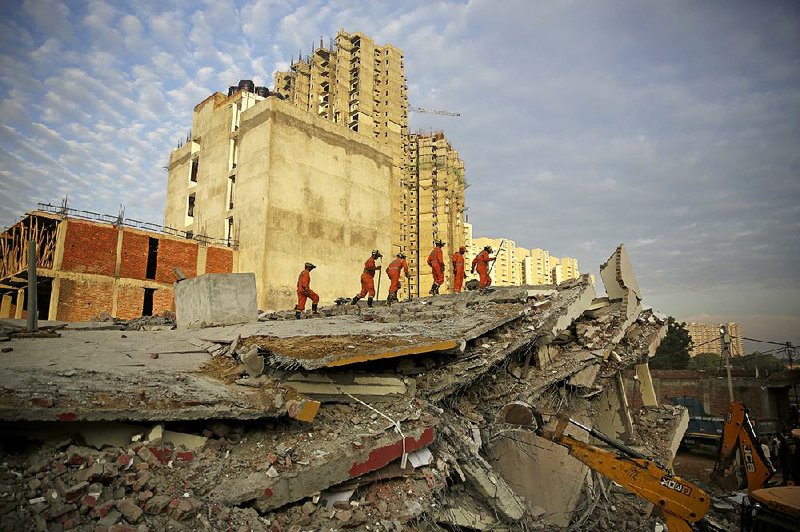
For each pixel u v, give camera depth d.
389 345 7.71
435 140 78.94
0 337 9.78
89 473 4.36
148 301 35.38
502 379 10.69
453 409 8.93
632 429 14.67
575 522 9.91
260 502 4.88
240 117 39.94
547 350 11.96
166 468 4.91
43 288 31.88
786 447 10.62
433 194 76.44
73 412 4.65
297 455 5.57
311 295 15.70
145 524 4.10
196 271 34.22
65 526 3.85
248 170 37.88
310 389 7.13
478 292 14.26
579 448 6.53
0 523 3.65
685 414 17.62
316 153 40.03
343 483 5.84
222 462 5.27
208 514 4.47
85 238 29.73
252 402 5.97
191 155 44.44
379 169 45.34
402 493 6.25
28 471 4.27
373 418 6.85
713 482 13.92
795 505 5.48
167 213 46.38
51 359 7.40
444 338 8.50
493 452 9.12
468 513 7.09
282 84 73.38
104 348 8.95
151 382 6.12
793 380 30.31
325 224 39.69
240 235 37.16
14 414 4.35
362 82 67.44
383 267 44.22
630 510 10.93
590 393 12.47
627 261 14.55
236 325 12.54
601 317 13.73
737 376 33.91
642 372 18.69
